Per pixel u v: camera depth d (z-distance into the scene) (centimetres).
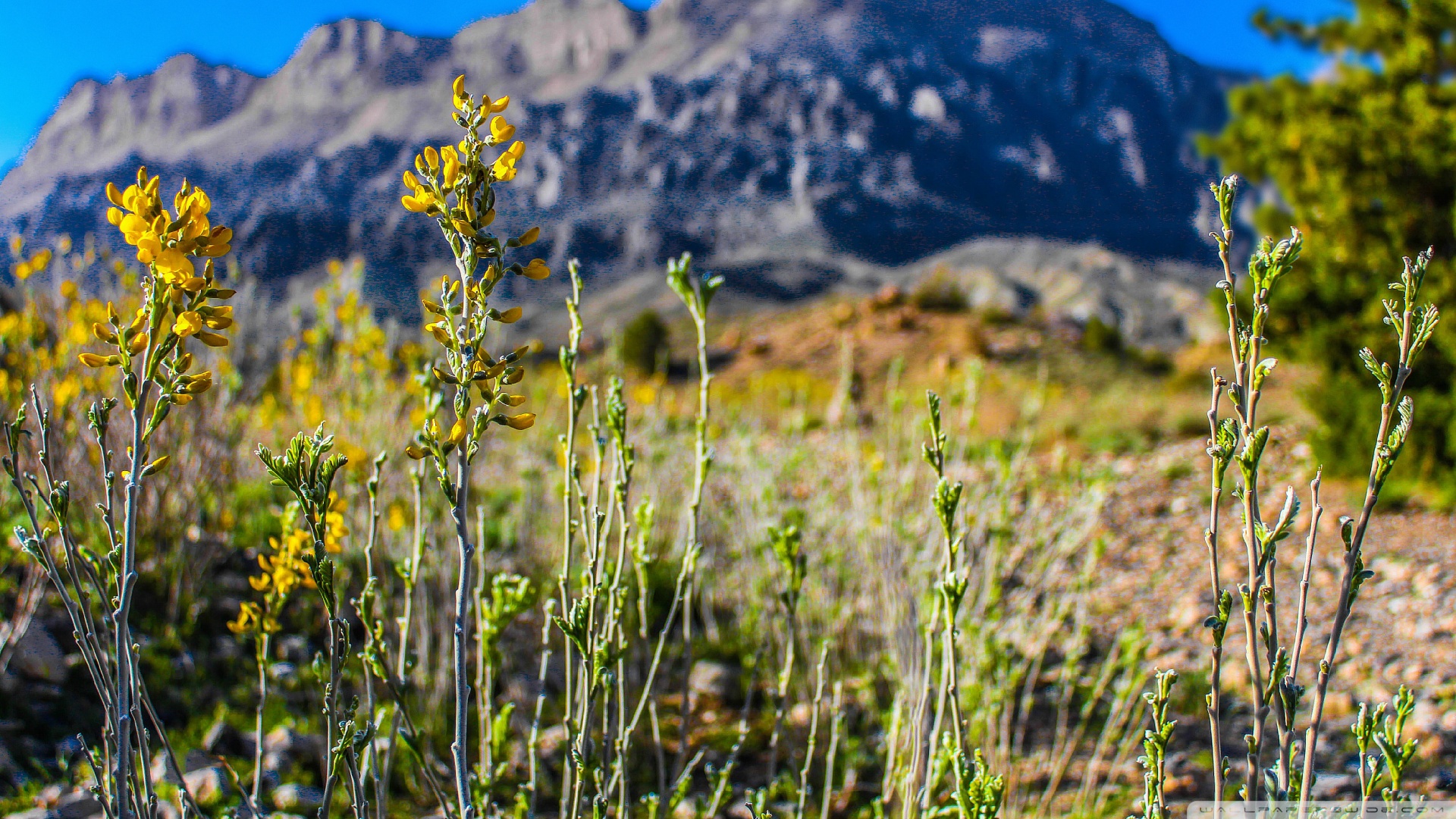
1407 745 101
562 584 146
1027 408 455
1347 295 682
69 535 114
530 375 525
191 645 302
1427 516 594
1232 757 285
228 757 247
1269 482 703
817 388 1627
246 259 12031
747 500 427
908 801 167
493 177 103
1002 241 11050
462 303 104
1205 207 18088
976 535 311
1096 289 8150
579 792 135
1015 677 275
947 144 18775
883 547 314
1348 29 748
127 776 109
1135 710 297
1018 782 260
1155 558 540
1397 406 92
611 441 150
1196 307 7606
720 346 4069
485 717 200
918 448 368
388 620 267
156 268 98
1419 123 657
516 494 476
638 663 286
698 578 379
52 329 317
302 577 163
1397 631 407
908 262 13688
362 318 367
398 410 343
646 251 13688
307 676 280
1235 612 438
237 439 372
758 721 309
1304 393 717
